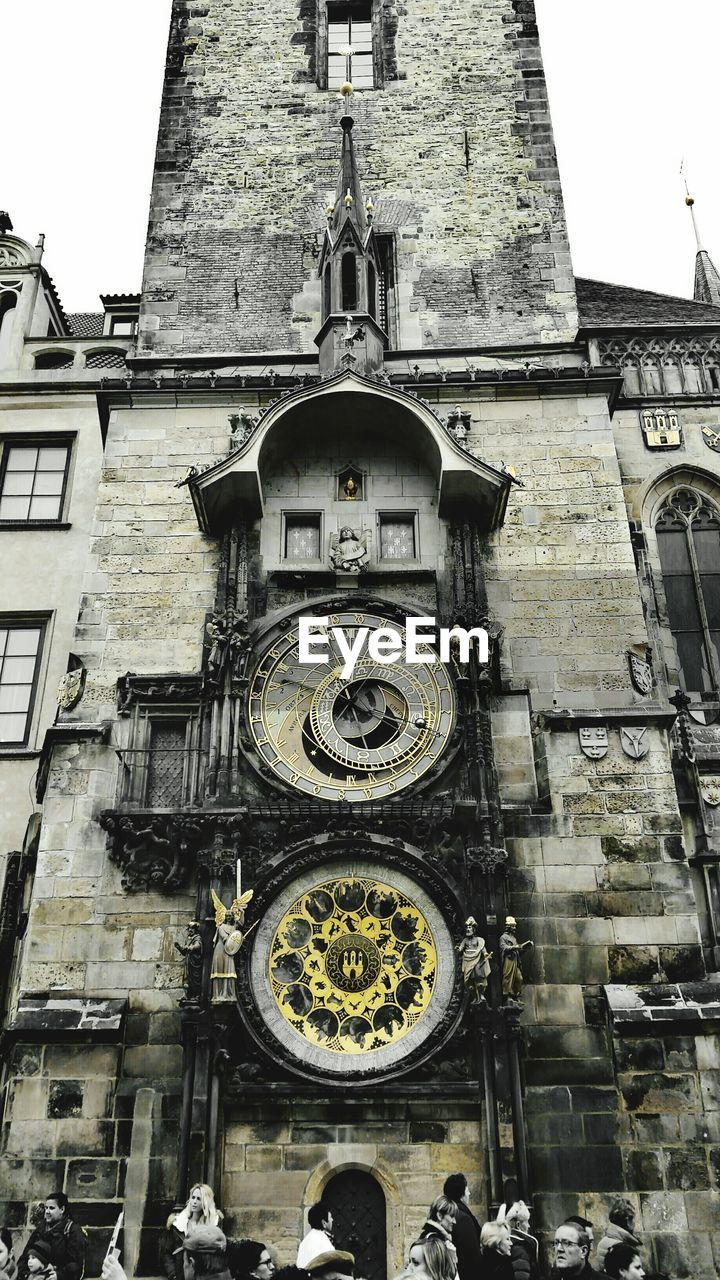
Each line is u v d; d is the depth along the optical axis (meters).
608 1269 12.14
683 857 21.34
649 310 32.41
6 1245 14.54
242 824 21.05
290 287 29.14
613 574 24.34
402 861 20.89
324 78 32.62
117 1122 19.47
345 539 24.19
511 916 20.47
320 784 21.86
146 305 28.91
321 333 27.20
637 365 29.56
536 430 25.92
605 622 23.88
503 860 20.75
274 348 28.31
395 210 30.14
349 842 21.05
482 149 30.97
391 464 25.14
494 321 28.53
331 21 33.62
